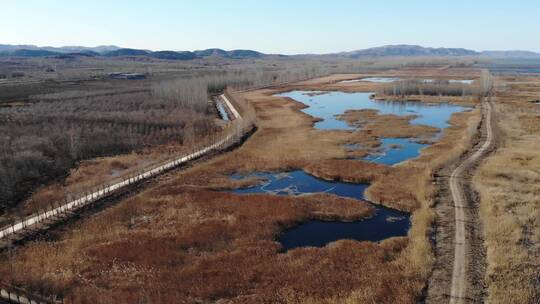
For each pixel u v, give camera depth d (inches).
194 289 1089.4
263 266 1208.8
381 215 1625.2
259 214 1596.9
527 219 1407.5
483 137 2682.1
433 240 1326.3
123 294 1055.0
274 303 1023.6
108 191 1793.8
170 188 1889.8
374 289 1053.8
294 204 1694.1
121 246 1330.0
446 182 1862.7
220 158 2394.2
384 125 3260.3
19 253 1277.1
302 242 1413.6
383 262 1219.9
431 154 2389.3
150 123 3218.5
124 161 2329.0
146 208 1659.7
